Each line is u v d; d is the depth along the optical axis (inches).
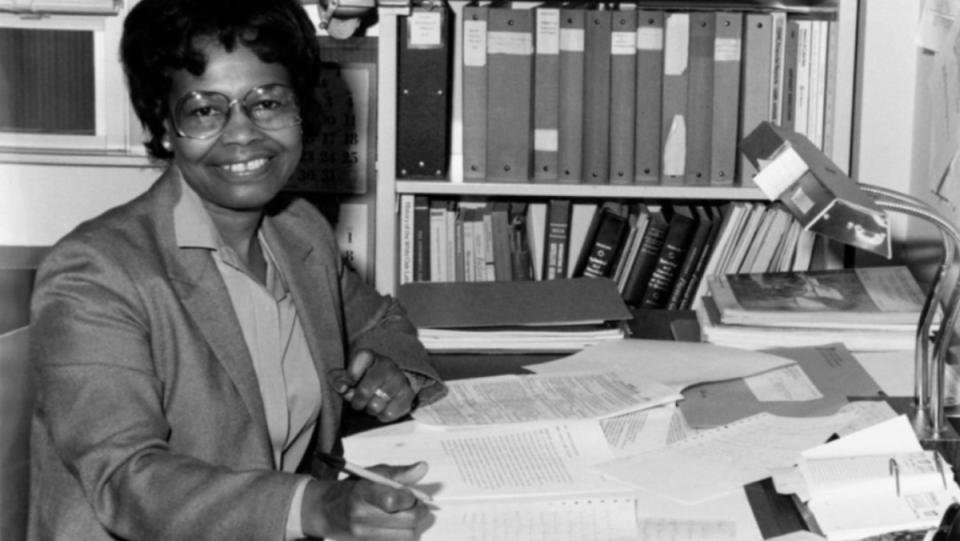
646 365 87.7
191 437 70.7
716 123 125.9
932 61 115.9
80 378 65.9
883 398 81.1
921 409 77.0
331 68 134.6
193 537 61.1
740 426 75.4
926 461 64.1
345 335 88.7
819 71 125.6
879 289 99.5
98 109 141.0
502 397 81.8
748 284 101.9
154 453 64.5
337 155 136.2
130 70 73.5
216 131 72.0
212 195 73.9
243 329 75.7
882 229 65.8
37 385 68.4
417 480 66.2
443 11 125.5
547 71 125.4
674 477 67.7
